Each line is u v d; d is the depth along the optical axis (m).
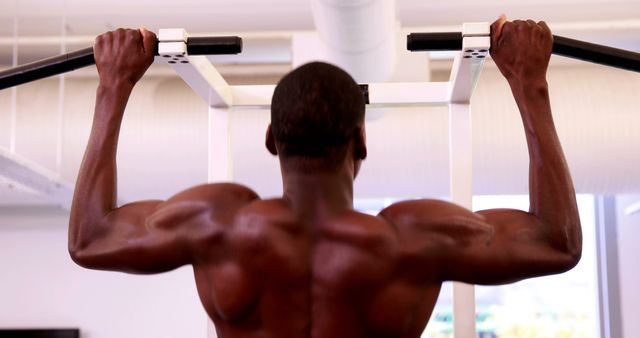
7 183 2.92
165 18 3.71
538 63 1.08
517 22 1.10
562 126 3.34
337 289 0.97
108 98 1.11
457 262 1.00
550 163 1.04
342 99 1.00
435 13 3.62
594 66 3.53
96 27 3.82
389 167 3.40
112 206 1.07
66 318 4.89
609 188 3.51
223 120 1.68
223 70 4.27
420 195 3.56
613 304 4.68
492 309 5.30
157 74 4.04
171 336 4.86
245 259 0.99
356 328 0.98
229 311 1.00
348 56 2.67
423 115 3.37
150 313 4.88
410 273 0.99
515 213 1.04
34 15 3.62
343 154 1.02
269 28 3.87
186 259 1.04
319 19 2.40
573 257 1.01
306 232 1.00
